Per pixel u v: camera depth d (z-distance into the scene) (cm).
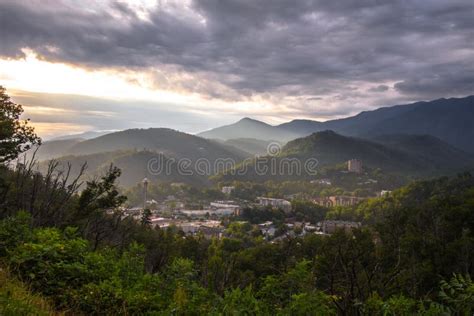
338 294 548
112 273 700
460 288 494
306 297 531
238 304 577
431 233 3288
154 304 609
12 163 2105
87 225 1488
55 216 1464
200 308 605
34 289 581
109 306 585
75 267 656
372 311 518
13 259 616
